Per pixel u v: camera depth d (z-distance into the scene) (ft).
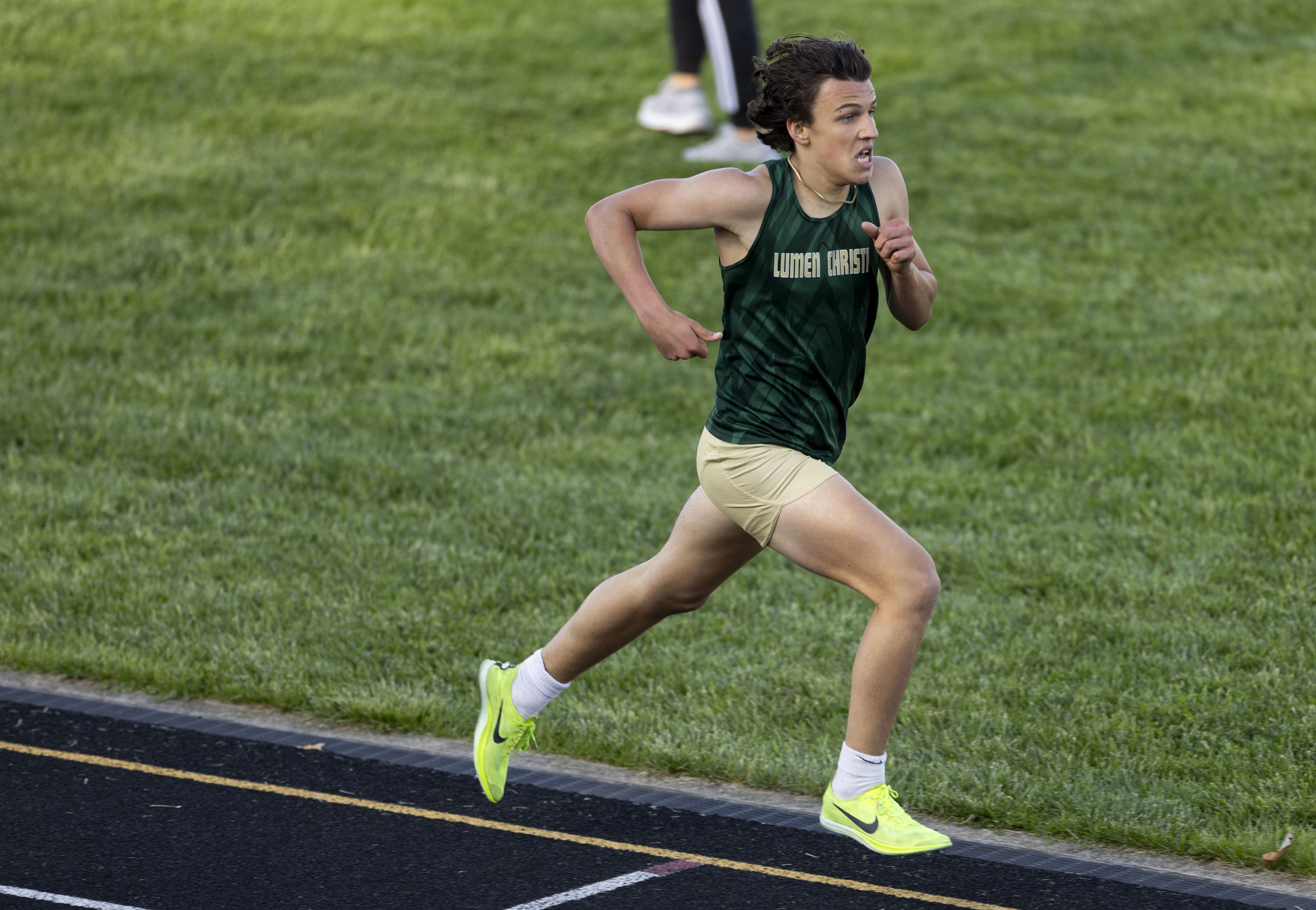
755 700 67.31
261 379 115.55
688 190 46.91
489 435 107.14
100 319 125.18
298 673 69.92
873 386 116.47
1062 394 112.06
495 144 171.53
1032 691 67.10
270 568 83.66
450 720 65.77
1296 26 196.75
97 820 55.36
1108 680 68.44
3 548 84.74
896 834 47.09
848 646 73.36
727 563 50.85
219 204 150.51
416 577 82.58
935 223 150.51
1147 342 120.98
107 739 63.52
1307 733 61.77
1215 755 60.59
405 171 162.20
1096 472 97.30
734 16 164.04
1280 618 74.79
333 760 62.03
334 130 172.45
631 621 52.44
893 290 48.32
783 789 59.67
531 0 223.71
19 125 167.73
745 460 47.57
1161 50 193.77
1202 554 83.46
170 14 208.03
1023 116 176.45
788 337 46.91
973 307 131.85
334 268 138.51
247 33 203.31
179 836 54.13
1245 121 169.07
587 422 109.81
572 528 90.27
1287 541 84.89
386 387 115.34
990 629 75.05
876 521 46.42
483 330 127.24
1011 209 152.46
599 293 136.56
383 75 191.93
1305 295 126.93
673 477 99.19
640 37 209.46
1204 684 67.15
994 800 56.95
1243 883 51.26
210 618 76.48
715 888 50.57
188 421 106.73
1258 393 108.78
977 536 88.43
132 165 158.81
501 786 55.67
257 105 178.50
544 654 54.19
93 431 104.32
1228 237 141.69
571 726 64.69
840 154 45.62
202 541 87.20
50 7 205.46
